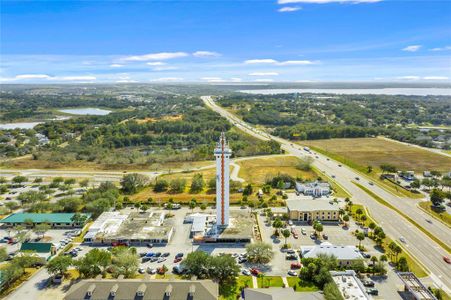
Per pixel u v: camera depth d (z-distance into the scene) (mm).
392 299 145375
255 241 199250
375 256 180375
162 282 135000
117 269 158375
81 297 130625
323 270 155500
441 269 169125
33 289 152375
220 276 159000
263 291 135500
